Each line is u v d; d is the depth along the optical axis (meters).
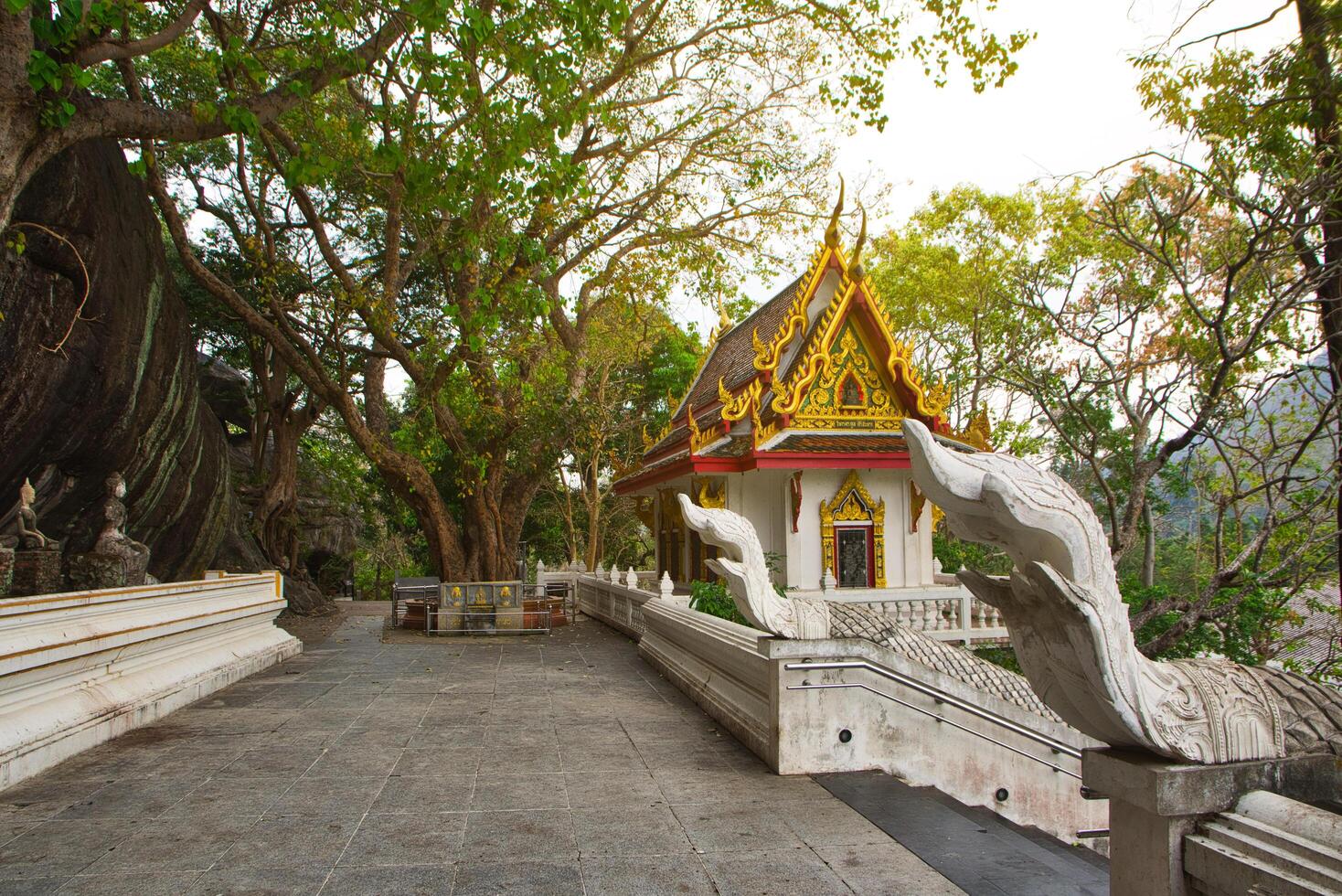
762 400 14.09
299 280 22.09
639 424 25.41
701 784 6.10
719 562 6.54
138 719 7.99
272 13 10.70
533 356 18.58
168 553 16.47
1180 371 8.28
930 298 21.62
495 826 5.21
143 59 16.25
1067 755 6.86
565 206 15.62
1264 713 3.01
